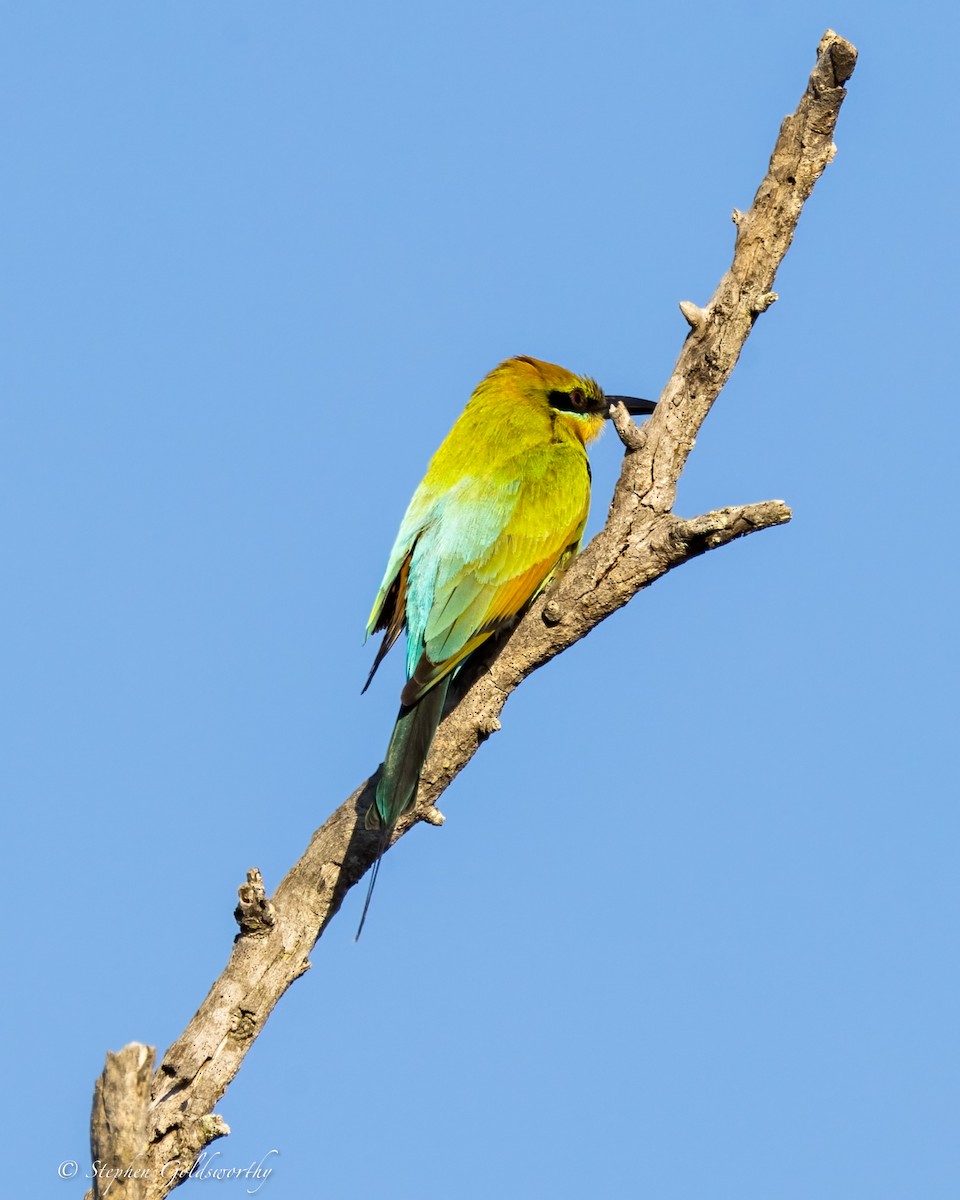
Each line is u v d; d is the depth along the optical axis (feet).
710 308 35.86
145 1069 28.30
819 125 35.09
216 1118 29.96
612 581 36.35
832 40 34.45
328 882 33.58
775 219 35.55
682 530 35.35
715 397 36.14
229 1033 31.35
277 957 32.35
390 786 34.78
